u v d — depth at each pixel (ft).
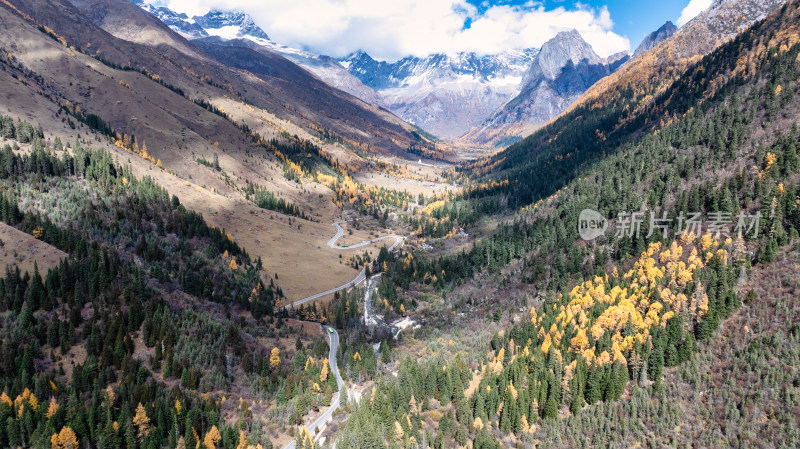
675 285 527.40
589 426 417.49
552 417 426.92
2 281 488.44
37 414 387.14
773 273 500.33
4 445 372.79
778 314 456.45
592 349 472.44
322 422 458.09
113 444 388.37
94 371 437.17
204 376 478.59
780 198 561.02
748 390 414.82
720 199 626.64
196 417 419.95
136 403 417.90
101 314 498.28
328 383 501.97
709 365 448.24
